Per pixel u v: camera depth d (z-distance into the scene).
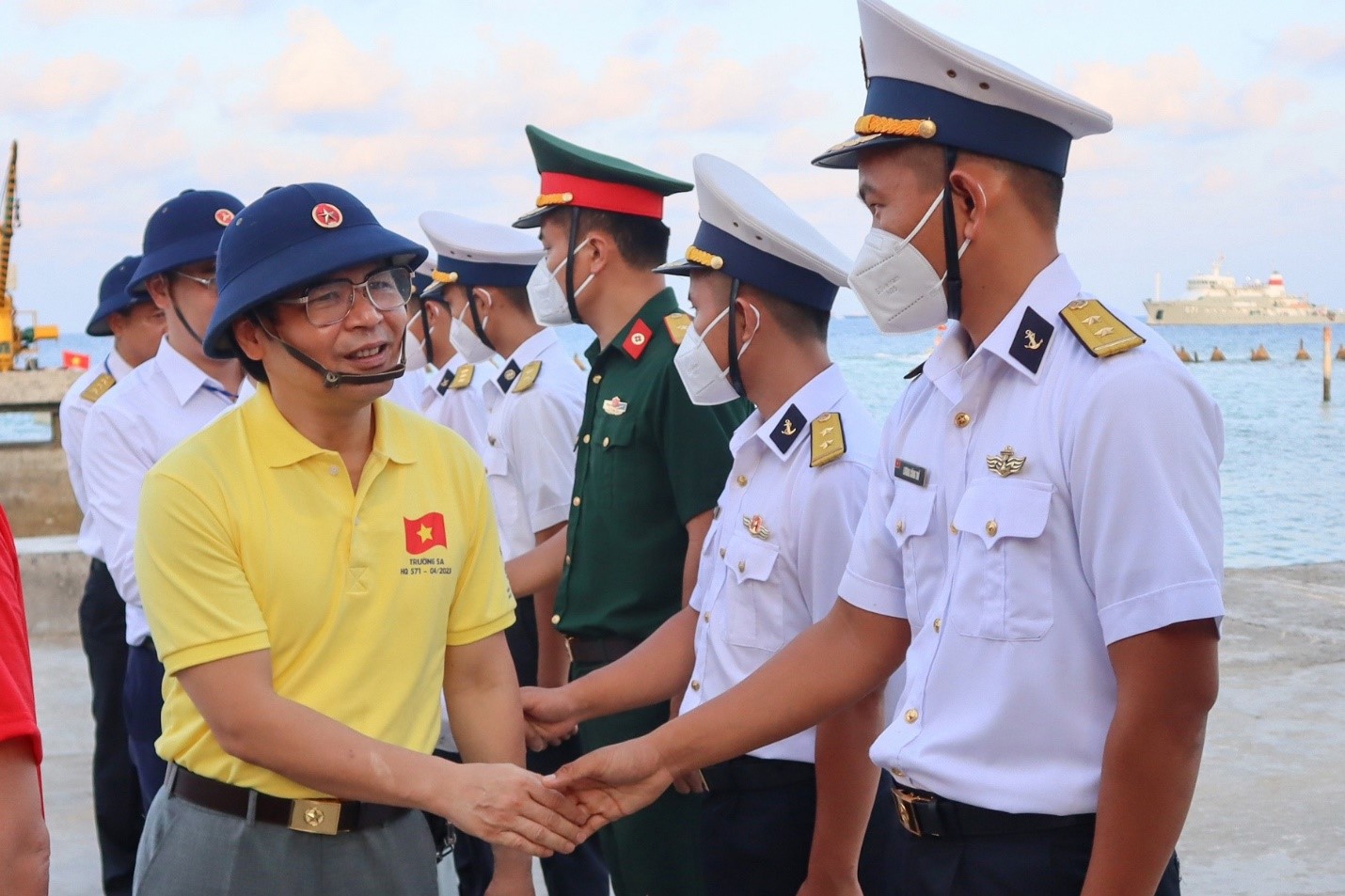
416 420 2.07
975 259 1.80
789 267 2.45
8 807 1.44
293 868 1.90
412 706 1.98
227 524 1.86
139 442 3.21
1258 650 5.36
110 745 3.88
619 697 2.66
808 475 2.40
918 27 1.76
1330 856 3.49
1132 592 1.59
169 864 1.95
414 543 1.96
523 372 3.79
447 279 4.07
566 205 3.05
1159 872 1.61
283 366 1.89
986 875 1.74
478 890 3.76
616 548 2.96
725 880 2.52
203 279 3.21
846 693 2.08
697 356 2.55
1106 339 1.68
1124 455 1.61
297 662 1.91
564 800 2.15
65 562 6.62
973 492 1.77
